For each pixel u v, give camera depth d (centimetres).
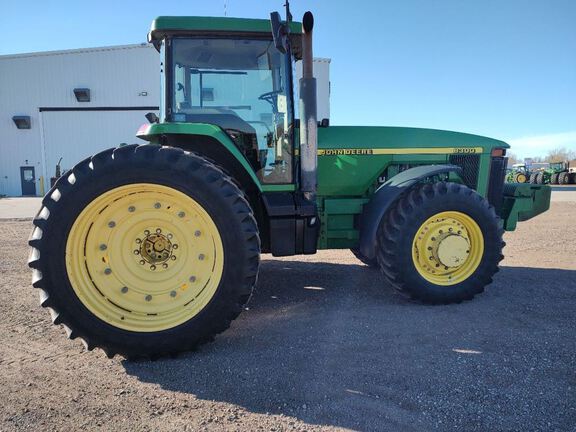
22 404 217
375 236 367
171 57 345
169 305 278
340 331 310
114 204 273
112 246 276
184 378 245
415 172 380
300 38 364
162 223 280
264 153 364
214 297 274
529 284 430
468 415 207
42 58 2191
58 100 2216
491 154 448
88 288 268
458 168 388
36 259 257
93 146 2250
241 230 275
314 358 267
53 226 258
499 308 358
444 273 373
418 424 201
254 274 280
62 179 268
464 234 372
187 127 326
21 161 2250
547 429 197
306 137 342
